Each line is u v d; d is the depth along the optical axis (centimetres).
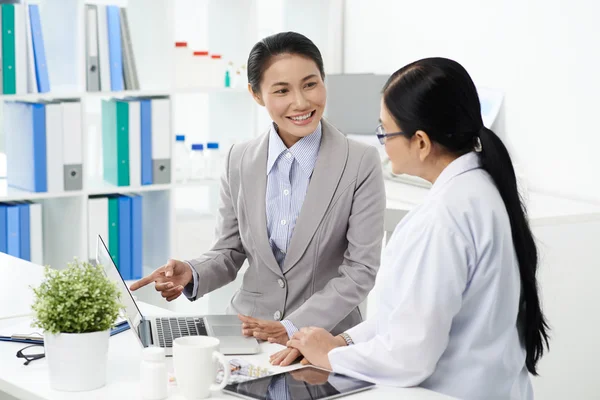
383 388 167
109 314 167
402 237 171
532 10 356
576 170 343
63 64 376
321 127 224
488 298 166
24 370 175
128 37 377
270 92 212
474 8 381
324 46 454
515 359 172
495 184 170
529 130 362
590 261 319
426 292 163
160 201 404
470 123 169
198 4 432
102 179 403
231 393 163
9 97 350
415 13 412
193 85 400
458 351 168
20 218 366
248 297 228
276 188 222
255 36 408
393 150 175
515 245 171
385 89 174
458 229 163
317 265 219
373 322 189
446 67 168
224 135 432
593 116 334
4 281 244
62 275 166
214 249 236
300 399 159
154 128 386
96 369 164
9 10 346
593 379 327
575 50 339
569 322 318
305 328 188
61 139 364
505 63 370
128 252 389
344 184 217
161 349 161
